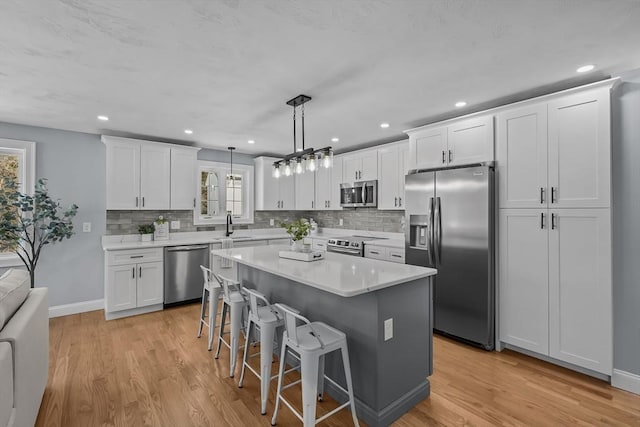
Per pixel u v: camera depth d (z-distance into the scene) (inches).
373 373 76.5
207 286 123.0
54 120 136.9
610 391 89.7
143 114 129.0
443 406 83.7
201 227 199.0
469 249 118.1
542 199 103.8
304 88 102.5
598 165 92.7
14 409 58.0
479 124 119.2
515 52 80.4
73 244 154.7
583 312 96.0
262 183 214.2
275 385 94.6
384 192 175.0
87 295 158.6
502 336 114.1
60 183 151.1
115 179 155.9
